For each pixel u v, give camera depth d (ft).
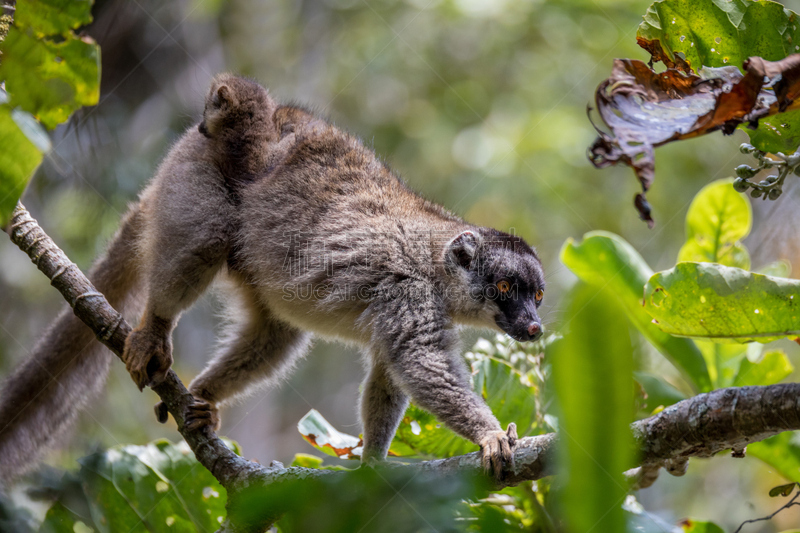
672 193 44.27
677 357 14.94
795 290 10.90
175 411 15.60
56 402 18.85
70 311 19.07
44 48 13.91
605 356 4.91
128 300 20.16
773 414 9.22
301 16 50.44
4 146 12.76
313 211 17.60
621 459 4.97
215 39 43.60
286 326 19.70
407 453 16.87
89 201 30.14
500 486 11.81
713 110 8.32
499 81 49.26
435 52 49.73
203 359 39.68
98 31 33.42
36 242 16.01
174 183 17.74
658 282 11.62
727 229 15.97
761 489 34.17
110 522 14.49
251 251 17.83
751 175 10.28
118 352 16.06
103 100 33.04
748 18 10.96
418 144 48.37
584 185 45.24
